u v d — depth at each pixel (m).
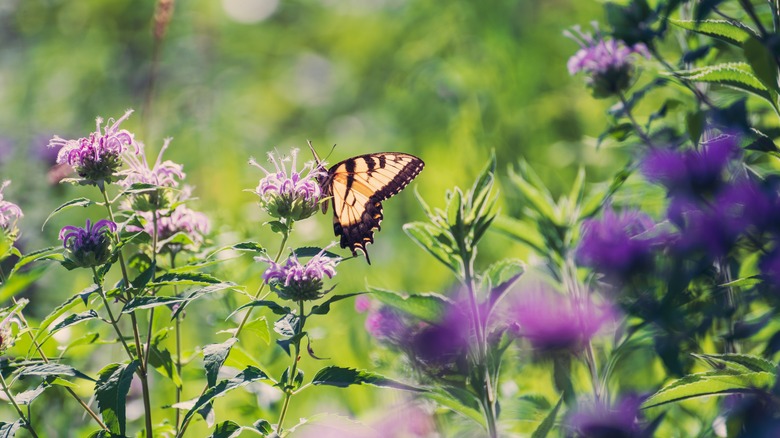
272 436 1.62
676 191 1.71
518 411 1.75
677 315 1.72
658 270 1.75
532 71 2.79
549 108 2.62
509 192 2.27
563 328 1.77
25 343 1.73
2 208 1.69
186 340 1.94
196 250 1.76
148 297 1.61
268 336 1.67
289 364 1.95
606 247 1.75
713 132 1.77
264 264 1.88
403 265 2.36
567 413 1.74
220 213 2.00
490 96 2.69
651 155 1.73
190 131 2.84
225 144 2.78
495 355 1.70
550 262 1.81
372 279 2.20
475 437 1.78
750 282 1.66
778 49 1.64
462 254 1.71
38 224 2.10
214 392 1.62
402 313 1.77
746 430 1.64
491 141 2.56
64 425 1.85
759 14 1.78
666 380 1.76
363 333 1.98
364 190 1.83
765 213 1.68
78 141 1.66
